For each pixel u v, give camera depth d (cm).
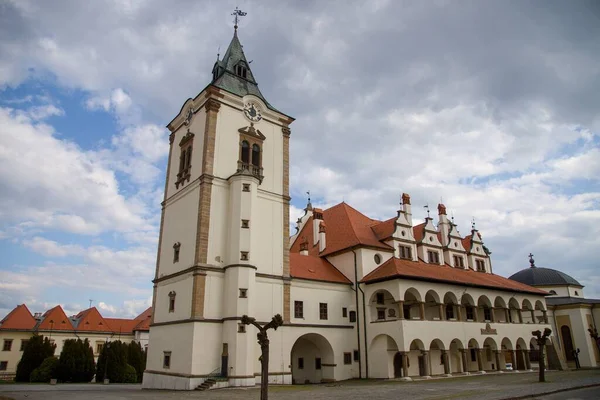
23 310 8406
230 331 3644
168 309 4066
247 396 2784
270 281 4141
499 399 2378
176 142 4809
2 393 3062
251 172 4259
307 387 3522
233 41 5091
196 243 3872
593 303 6788
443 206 6191
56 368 5719
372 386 3534
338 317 4619
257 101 4644
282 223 4441
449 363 4678
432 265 5391
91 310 9238
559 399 2500
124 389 3875
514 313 6138
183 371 3588
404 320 4266
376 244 5022
